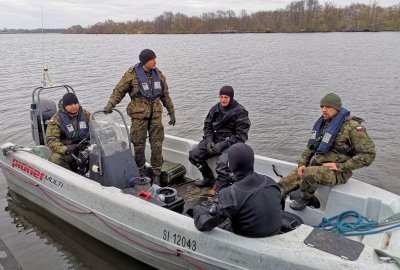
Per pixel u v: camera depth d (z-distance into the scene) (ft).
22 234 14.33
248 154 8.91
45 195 14.98
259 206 9.00
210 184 15.34
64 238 14.03
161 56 101.60
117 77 58.49
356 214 11.12
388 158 23.11
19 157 16.01
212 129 14.65
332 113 11.61
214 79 57.16
